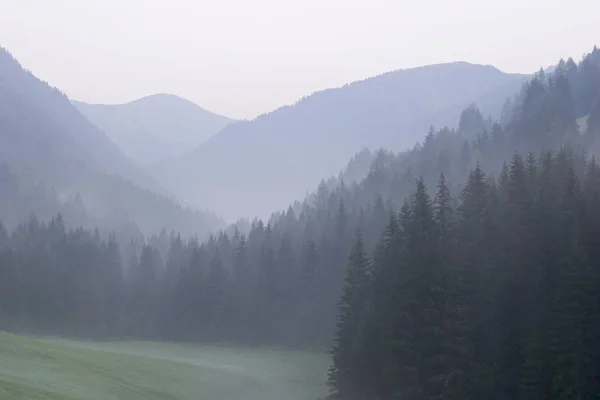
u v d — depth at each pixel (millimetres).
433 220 58281
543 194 58438
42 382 42000
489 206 63250
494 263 56625
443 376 52156
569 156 85812
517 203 60312
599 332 47344
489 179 84125
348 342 66062
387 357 56688
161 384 56562
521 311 54531
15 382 39438
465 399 51188
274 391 67000
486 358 53125
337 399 63094
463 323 53281
